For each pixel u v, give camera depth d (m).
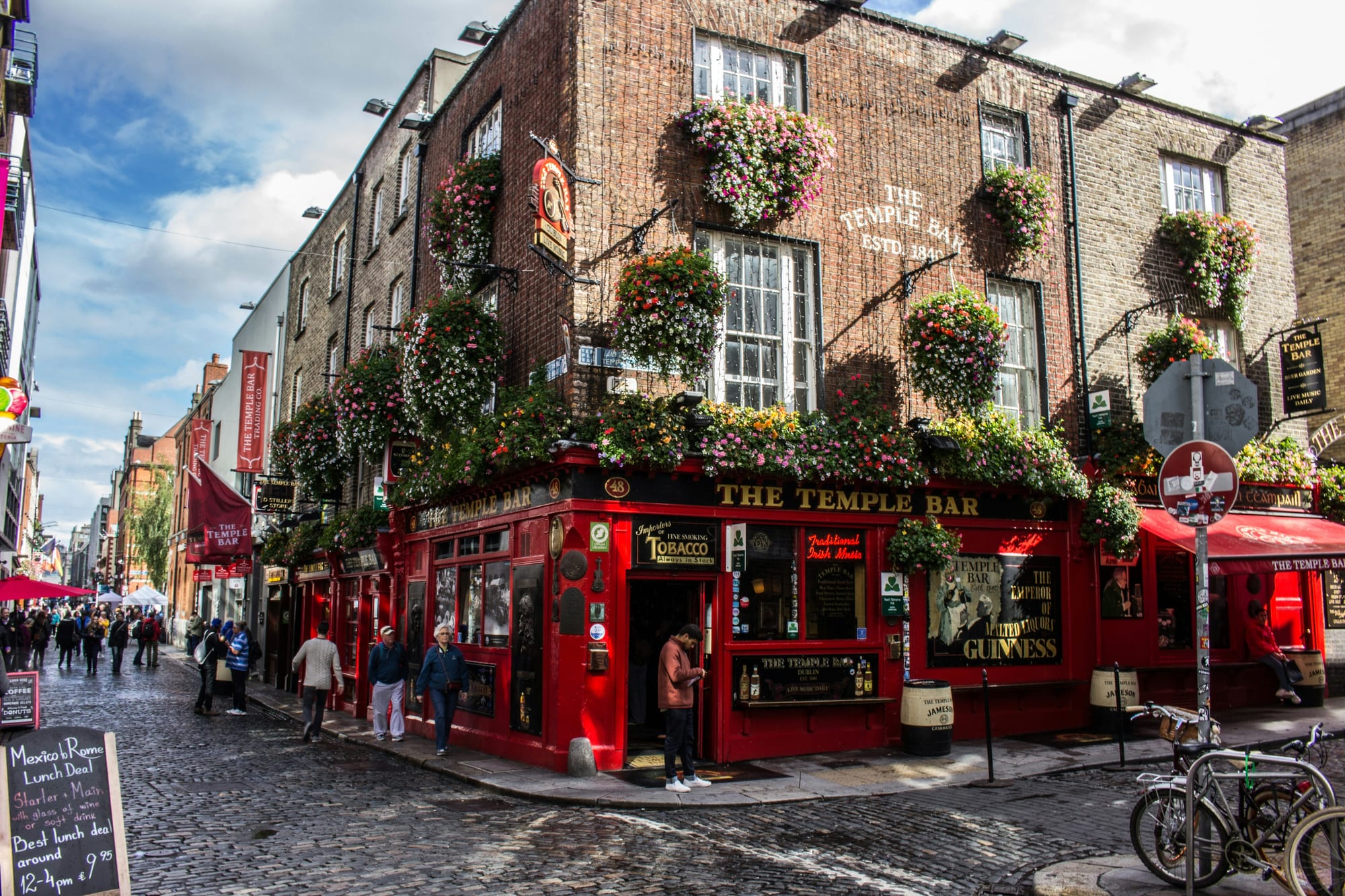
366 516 17.19
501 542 12.52
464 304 12.62
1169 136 16.14
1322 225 18.00
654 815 8.48
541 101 12.62
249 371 27.39
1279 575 15.68
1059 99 15.06
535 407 11.00
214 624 18.19
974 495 12.99
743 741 11.16
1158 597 14.33
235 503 23.34
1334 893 5.09
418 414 13.12
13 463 39.34
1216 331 16.06
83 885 5.05
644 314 10.51
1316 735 6.12
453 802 9.05
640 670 13.71
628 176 11.77
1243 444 6.19
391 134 20.36
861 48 13.50
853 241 12.97
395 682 14.06
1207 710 6.09
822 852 7.04
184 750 12.54
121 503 84.44
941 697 11.41
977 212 14.03
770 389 12.30
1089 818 8.08
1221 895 5.68
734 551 11.10
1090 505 13.50
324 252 24.95
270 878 6.26
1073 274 14.63
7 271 25.50
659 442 10.63
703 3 12.52
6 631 26.84
